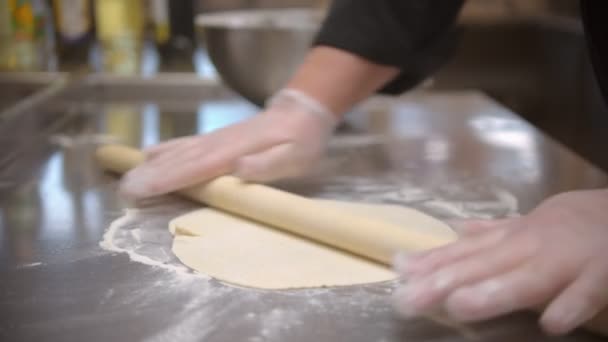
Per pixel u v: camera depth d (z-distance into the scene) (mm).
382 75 870
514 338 444
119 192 765
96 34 1639
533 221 459
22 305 491
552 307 404
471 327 457
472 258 427
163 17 1628
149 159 779
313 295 505
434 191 769
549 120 1556
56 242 612
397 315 475
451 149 965
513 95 1704
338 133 1079
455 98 1391
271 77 1079
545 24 1577
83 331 453
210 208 709
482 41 1693
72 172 849
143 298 501
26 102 1050
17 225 656
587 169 843
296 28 1052
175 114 1255
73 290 515
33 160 908
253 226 651
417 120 1180
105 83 1417
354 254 581
